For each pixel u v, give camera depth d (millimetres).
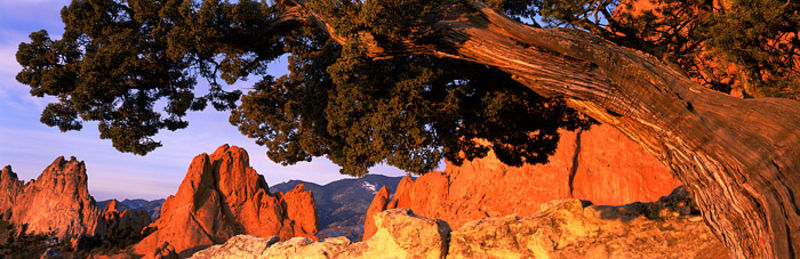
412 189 83750
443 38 10109
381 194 85688
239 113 20844
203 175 129750
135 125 17812
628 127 8297
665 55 13336
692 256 7266
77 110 16062
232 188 130500
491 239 8547
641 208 7926
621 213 7945
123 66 15234
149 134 18016
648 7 26984
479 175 72062
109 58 15078
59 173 183875
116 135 17234
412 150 13969
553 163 61094
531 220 8461
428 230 8586
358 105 13438
